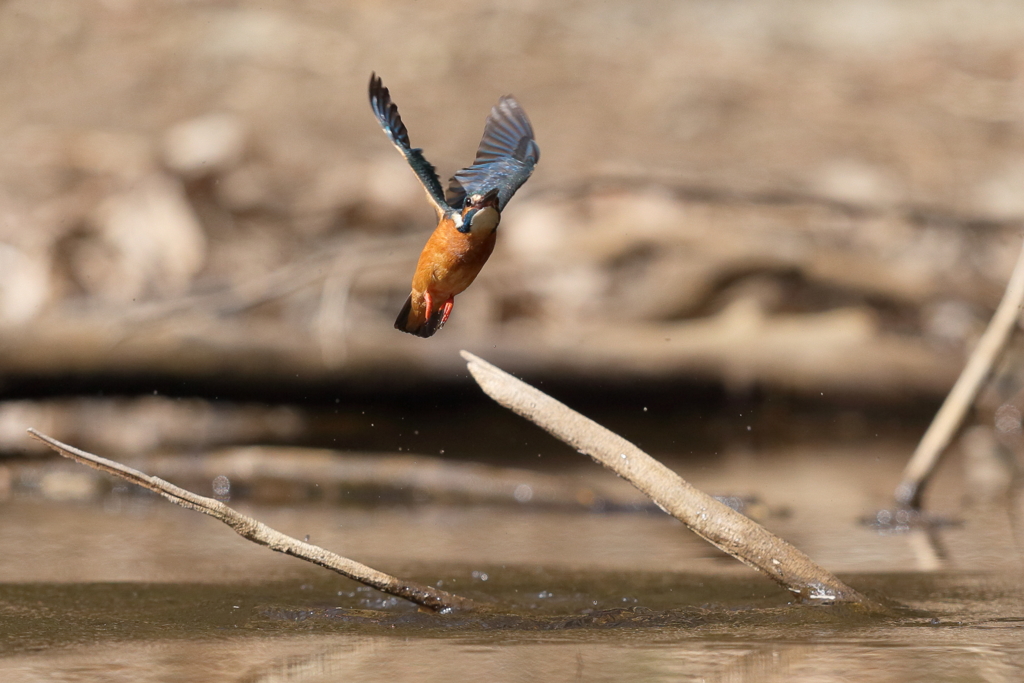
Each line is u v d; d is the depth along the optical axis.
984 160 17.97
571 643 4.83
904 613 5.39
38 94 19.22
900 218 15.22
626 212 15.33
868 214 15.25
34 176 16.52
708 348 13.37
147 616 5.43
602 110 19.12
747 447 11.85
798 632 5.01
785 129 18.61
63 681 4.27
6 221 15.33
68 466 10.11
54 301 14.32
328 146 17.52
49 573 6.55
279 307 14.28
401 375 12.66
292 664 4.50
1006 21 22.42
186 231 15.37
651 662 4.48
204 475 9.73
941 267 15.30
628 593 6.00
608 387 13.02
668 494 5.40
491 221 4.51
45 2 21.25
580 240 15.12
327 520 8.57
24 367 11.97
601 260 14.95
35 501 9.37
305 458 9.74
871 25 22.33
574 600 5.84
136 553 7.18
